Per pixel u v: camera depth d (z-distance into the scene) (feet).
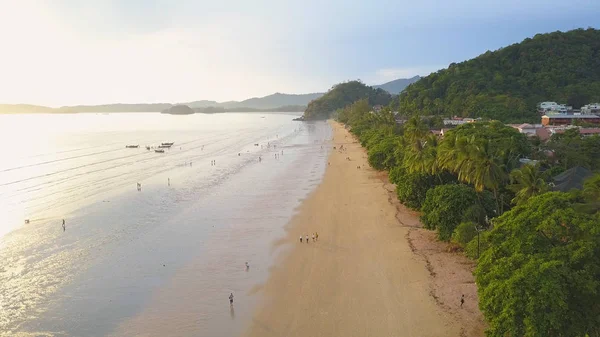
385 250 173.68
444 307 126.41
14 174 377.91
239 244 188.34
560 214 92.22
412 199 217.36
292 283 148.46
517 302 84.94
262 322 124.36
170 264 167.73
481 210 165.68
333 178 334.44
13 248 186.91
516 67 623.77
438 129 471.62
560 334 82.69
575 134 301.84
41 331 121.80
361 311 127.54
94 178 355.77
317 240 189.98
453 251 166.61
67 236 202.80
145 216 235.61
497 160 171.12
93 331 121.70
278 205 253.65
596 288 83.61
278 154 500.74
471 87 593.01
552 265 85.97
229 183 326.24
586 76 578.66
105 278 155.74
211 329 121.60
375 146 359.66
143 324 124.77
